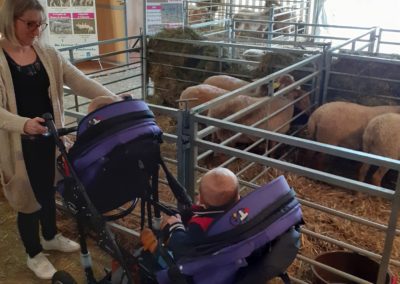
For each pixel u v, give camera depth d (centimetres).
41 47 219
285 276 158
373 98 438
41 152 227
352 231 306
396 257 282
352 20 960
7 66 205
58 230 305
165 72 568
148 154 190
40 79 216
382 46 862
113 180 193
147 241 191
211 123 235
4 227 315
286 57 472
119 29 874
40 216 267
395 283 232
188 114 236
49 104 224
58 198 328
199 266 144
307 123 425
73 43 802
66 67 230
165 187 352
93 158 181
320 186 371
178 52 550
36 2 197
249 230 140
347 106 382
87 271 213
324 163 407
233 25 711
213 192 150
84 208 196
